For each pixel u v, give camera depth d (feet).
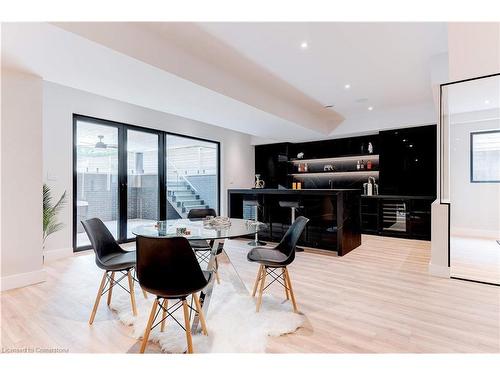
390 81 13.82
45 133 12.98
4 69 9.23
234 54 10.73
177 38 9.51
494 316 7.48
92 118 14.92
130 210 16.94
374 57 11.22
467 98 15.26
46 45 7.71
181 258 5.62
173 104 13.24
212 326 6.84
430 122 17.61
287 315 7.41
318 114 19.89
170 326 6.89
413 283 9.95
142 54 8.80
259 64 11.68
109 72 9.54
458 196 19.12
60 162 13.51
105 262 7.59
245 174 26.04
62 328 6.83
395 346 6.09
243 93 13.17
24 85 9.64
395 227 19.15
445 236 10.63
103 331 6.72
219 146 23.58
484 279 10.34
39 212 10.07
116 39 8.07
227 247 15.92
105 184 15.75
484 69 10.28
